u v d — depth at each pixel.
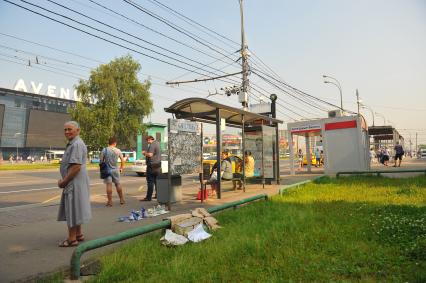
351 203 8.59
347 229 5.72
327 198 9.77
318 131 23.28
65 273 4.25
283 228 5.96
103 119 47.03
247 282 3.69
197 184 16.94
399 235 5.22
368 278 3.69
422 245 4.60
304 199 9.62
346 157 21.77
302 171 27.20
